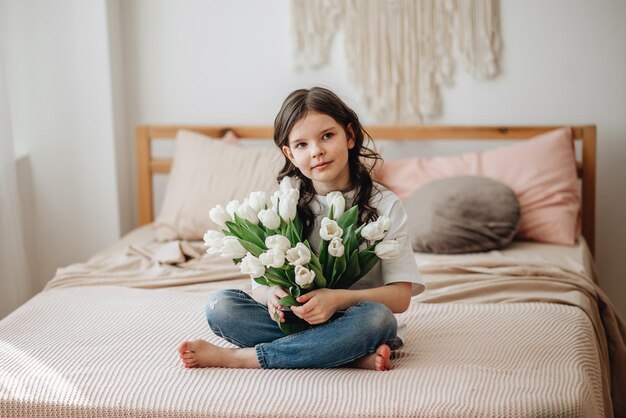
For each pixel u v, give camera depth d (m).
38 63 2.96
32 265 3.04
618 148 2.93
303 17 3.03
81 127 2.99
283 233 1.59
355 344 1.57
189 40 3.12
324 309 1.54
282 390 1.50
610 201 2.96
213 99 3.15
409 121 3.03
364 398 1.45
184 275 2.27
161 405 1.47
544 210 2.62
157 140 3.18
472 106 2.99
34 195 3.03
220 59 3.12
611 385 2.19
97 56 2.95
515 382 1.52
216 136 3.02
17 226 2.59
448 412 1.40
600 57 2.89
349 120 1.67
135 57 3.15
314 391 1.49
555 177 2.66
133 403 1.48
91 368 1.62
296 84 3.10
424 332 1.81
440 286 2.15
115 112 3.04
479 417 1.39
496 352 1.68
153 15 3.12
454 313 1.94
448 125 2.95
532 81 2.94
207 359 1.61
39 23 2.94
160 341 1.79
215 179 2.73
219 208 1.62
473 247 2.46
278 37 3.08
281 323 1.60
